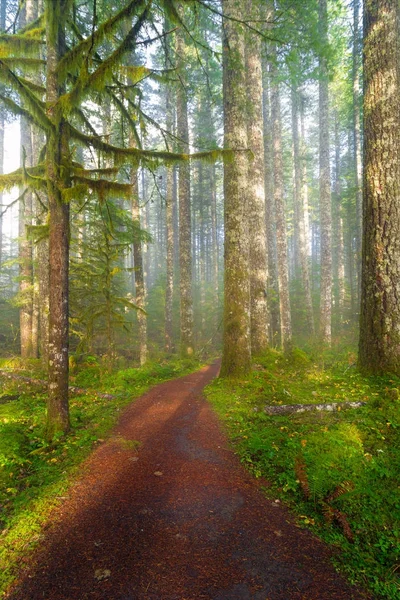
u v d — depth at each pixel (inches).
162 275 1053.8
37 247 520.1
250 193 481.1
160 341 925.8
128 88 264.7
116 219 460.1
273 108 642.8
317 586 105.8
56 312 234.8
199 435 230.4
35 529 132.9
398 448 176.9
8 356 623.2
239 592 103.8
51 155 226.4
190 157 252.8
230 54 275.3
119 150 242.2
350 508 140.8
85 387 395.9
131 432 241.3
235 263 355.9
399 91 268.2
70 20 239.1
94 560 117.3
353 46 672.4
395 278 263.9
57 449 210.7
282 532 130.5
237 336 351.9
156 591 104.5
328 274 645.9
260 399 286.5
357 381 268.4
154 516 142.3
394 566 113.5
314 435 197.3
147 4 184.4
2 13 780.6
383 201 267.1
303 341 761.6
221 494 157.9
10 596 102.9
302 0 302.7
